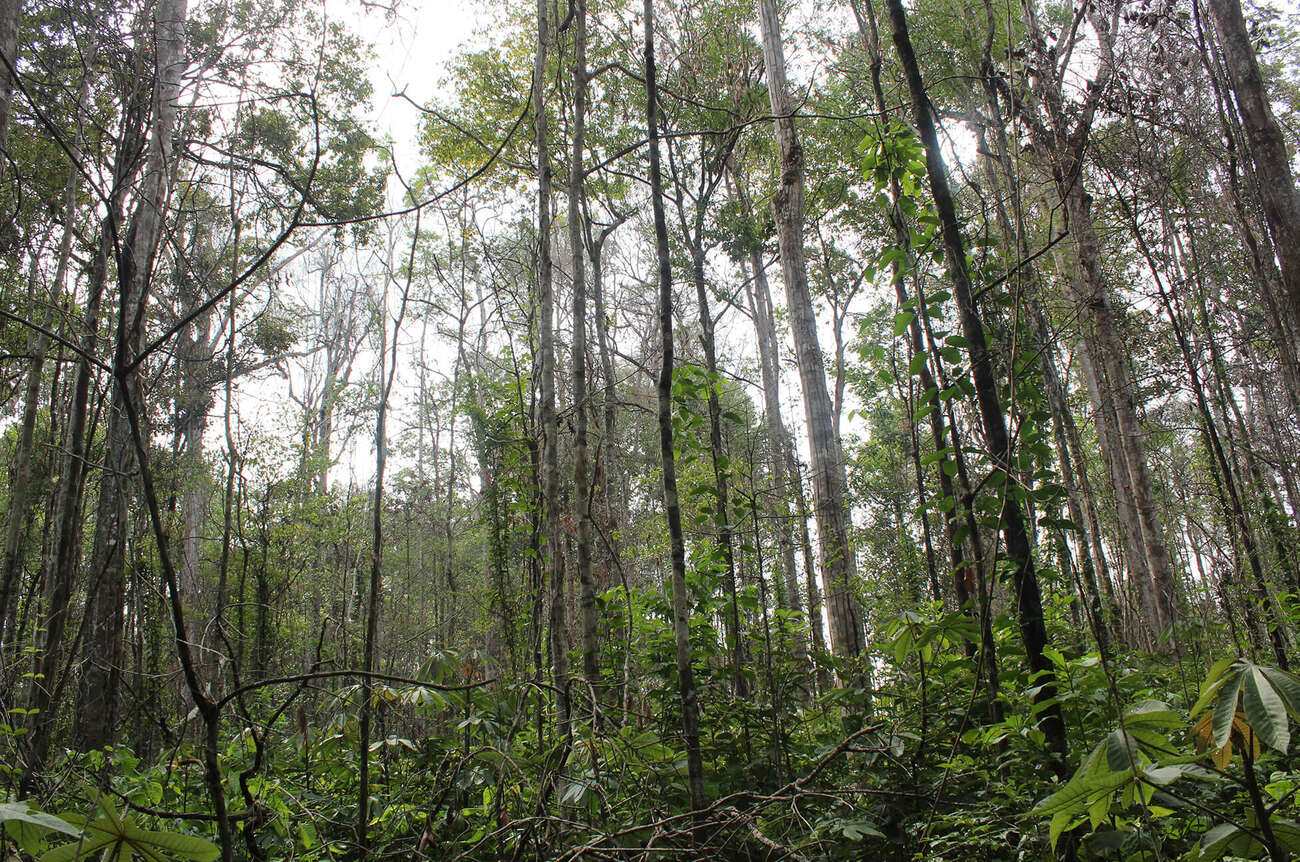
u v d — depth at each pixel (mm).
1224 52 5609
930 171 4535
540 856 3301
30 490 9898
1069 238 9242
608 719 3781
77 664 5648
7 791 3686
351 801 4578
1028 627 3932
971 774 3781
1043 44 5863
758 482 15570
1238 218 5727
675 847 3271
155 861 1892
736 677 5223
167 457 10211
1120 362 9516
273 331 16188
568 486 11391
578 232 6230
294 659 12594
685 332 17312
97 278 6250
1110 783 1964
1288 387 6926
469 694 4484
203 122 8195
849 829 3266
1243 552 6125
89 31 5918
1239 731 1877
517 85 14570
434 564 19938
